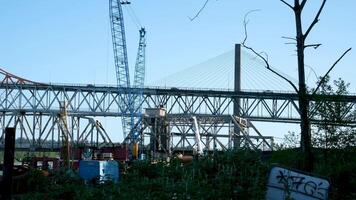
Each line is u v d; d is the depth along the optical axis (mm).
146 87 137250
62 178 14242
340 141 13539
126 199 10531
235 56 141375
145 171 12484
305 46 10289
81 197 11539
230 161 11539
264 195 9852
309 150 10297
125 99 135125
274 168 8555
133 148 93188
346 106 13977
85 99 139750
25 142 143000
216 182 10688
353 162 12062
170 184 10672
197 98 138625
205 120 134875
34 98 145375
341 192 11086
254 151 12227
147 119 122188
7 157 10055
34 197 12953
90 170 19250
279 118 136750
